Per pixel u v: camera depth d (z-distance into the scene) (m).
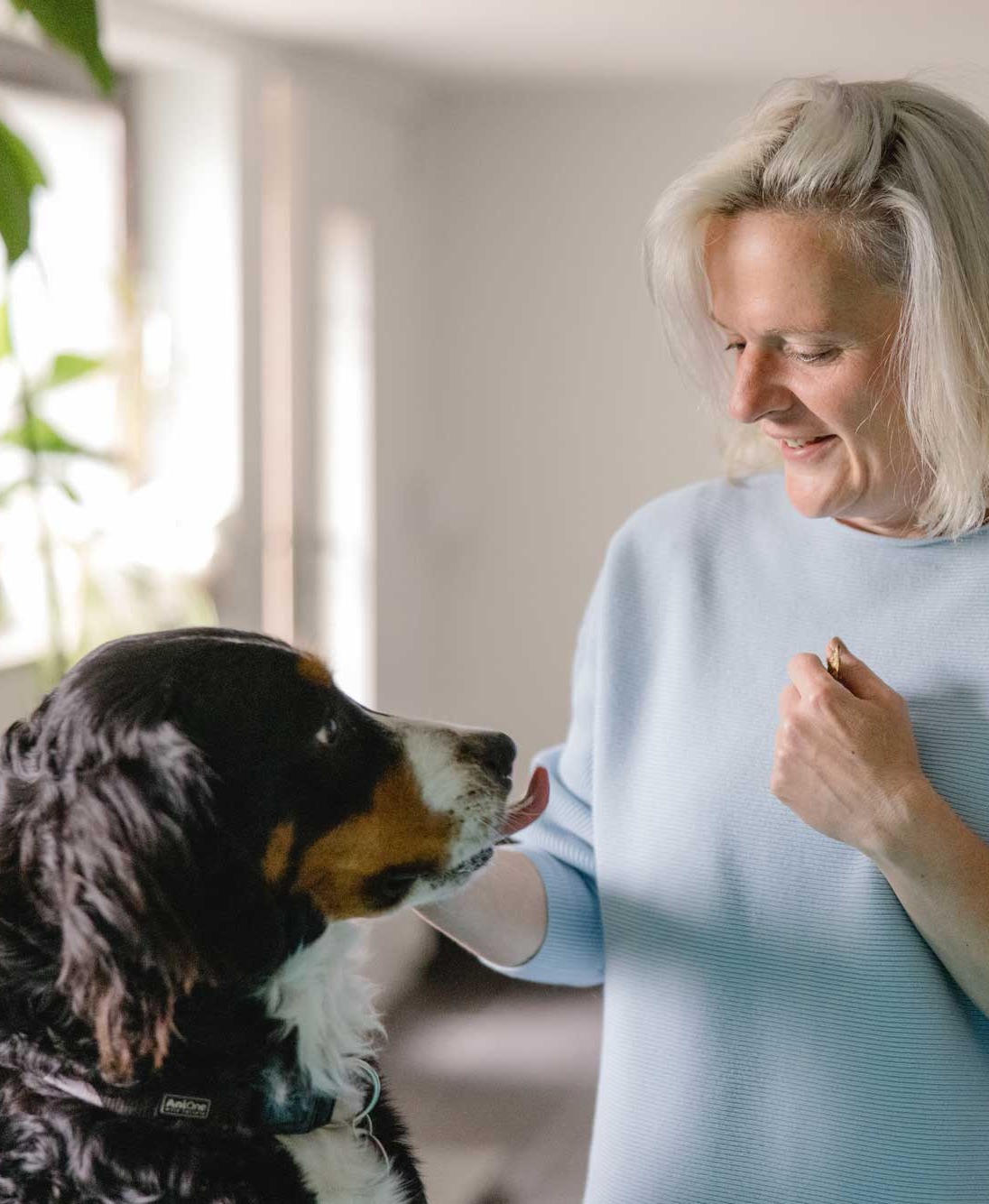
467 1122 3.26
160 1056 1.07
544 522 4.62
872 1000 1.17
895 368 1.10
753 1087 1.23
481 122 4.43
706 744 1.28
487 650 4.73
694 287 1.26
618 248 4.41
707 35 3.46
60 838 1.08
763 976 1.22
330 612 4.17
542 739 4.73
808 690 1.12
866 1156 1.17
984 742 1.14
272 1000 1.17
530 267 4.49
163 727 1.09
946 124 1.08
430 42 3.53
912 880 1.09
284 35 3.44
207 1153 1.11
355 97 3.98
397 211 4.30
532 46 3.60
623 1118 1.31
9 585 2.91
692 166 1.20
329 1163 1.17
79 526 2.96
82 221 3.36
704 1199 1.24
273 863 1.17
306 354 3.86
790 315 1.09
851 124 1.07
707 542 1.35
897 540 1.22
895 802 1.08
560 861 1.45
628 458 4.52
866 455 1.15
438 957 4.40
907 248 1.07
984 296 1.07
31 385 2.48
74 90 3.17
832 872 1.20
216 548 3.36
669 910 1.28
